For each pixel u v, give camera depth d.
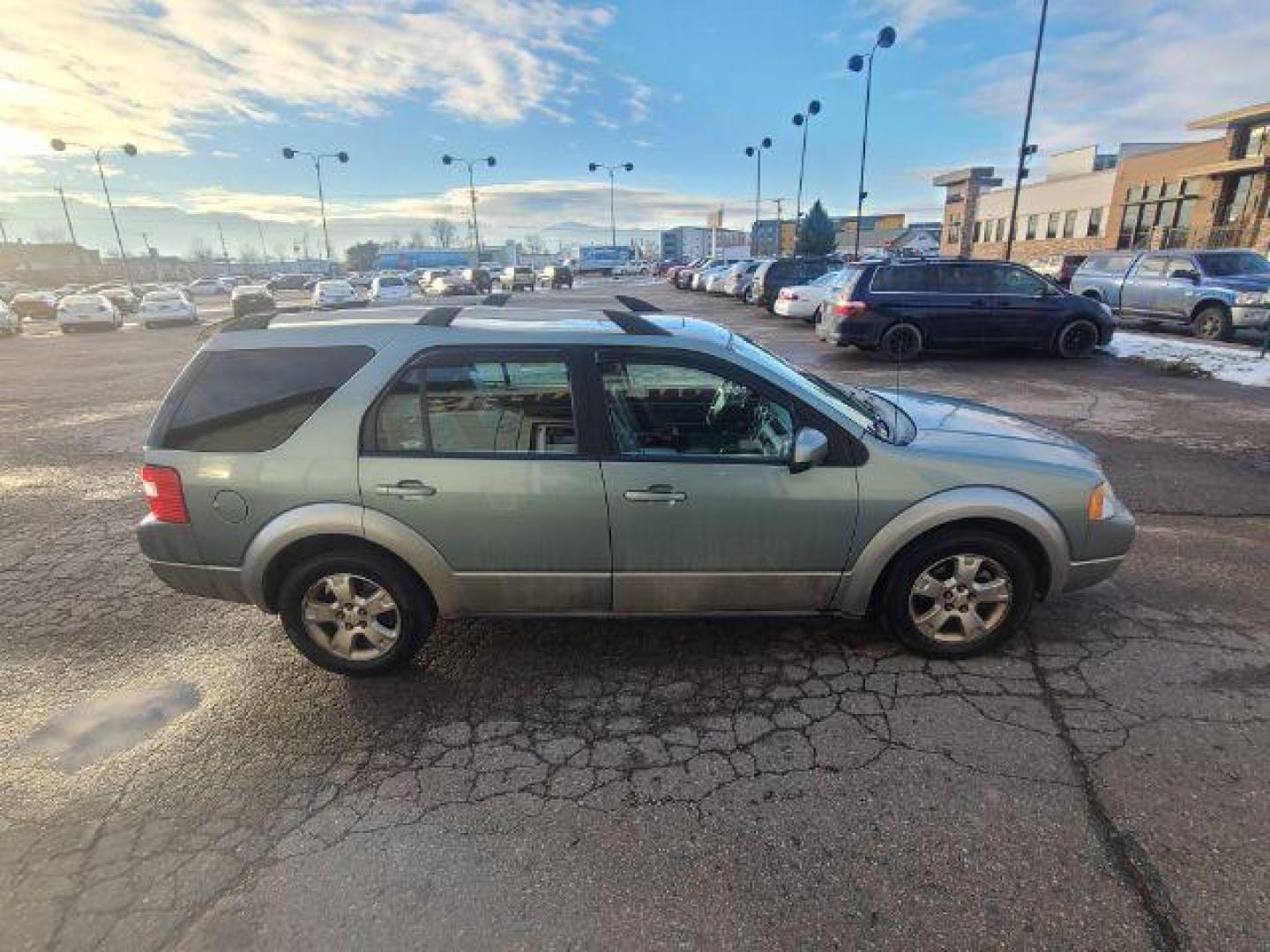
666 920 2.09
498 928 2.07
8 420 9.89
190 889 2.23
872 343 12.29
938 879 2.20
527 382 3.08
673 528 3.08
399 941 2.04
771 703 3.08
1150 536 4.74
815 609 3.28
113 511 5.89
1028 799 2.50
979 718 2.93
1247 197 29.55
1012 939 2.01
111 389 12.87
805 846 2.34
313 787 2.67
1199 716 2.91
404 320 3.24
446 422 3.08
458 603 3.22
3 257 95.69
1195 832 2.34
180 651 3.65
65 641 3.77
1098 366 11.66
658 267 71.31
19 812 2.58
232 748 2.89
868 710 3.01
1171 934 2.01
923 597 3.29
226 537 3.15
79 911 2.17
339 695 3.22
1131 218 37.16
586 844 2.37
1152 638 3.48
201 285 59.91
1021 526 3.13
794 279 23.12
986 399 9.21
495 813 2.52
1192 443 7.02
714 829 2.42
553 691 3.21
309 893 2.21
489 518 3.06
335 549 3.19
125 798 2.64
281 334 3.16
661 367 3.12
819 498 3.08
